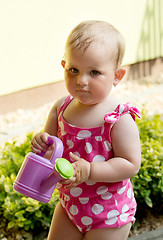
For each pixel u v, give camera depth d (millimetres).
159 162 2994
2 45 5320
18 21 5352
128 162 1828
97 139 1843
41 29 5547
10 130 4977
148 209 3168
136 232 2930
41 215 2801
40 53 5621
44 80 5734
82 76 1739
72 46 1734
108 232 1915
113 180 1817
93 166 1787
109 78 1781
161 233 2848
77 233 2039
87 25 1792
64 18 5680
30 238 2850
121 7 6246
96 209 1905
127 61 6574
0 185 2959
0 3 5152
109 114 1819
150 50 6773
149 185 3018
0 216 3033
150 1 6539
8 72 5445
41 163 1765
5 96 5477
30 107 5672
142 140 3225
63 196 2004
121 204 1934
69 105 1996
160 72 6984
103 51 1727
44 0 5473
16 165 3129
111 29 1803
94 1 5918
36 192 1772
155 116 3586
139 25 6527
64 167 1653
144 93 6098
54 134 2102
